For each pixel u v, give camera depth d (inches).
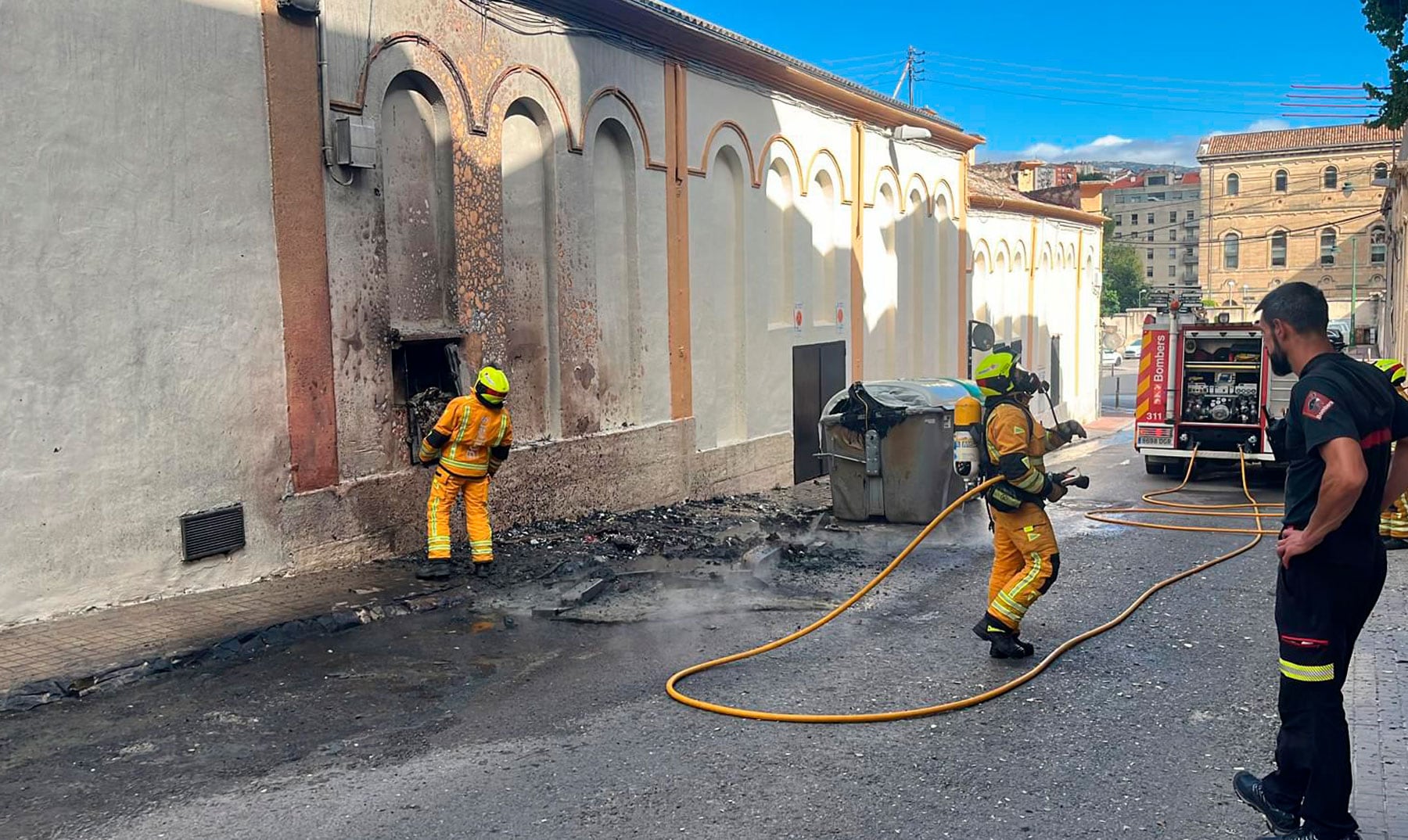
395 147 405.1
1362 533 157.1
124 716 238.1
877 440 489.7
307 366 365.7
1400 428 160.1
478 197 435.5
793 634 301.6
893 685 260.1
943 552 435.8
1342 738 157.3
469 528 368.8
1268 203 3083.2
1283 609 162.1
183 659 270.5
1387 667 260.5
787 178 691.4
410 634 305.3
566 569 379.2
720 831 180.9
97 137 303.1
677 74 563.8
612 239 525.0
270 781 203.8
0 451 285.6
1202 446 689.6
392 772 207.6
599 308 515.2
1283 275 3083.2
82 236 300.8
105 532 310.2
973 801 192.4
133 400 315.0
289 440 360.2
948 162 943.0
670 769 208.4
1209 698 247.8
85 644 278.4
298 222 360.5
